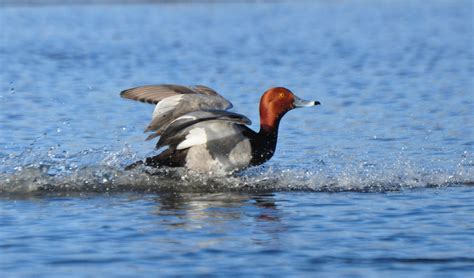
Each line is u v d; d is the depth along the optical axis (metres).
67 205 11.55
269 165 14.23
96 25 39.06
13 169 13.58
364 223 10.48
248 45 33.44
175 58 29.47
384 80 24.66
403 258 9.06
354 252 9.27
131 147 15.84
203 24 40.78
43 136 16.67
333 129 17.67
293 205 11.52
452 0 52.62
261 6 49.88
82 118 18.72
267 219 10.72
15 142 16.05
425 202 11.58
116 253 9.26
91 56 29.50
